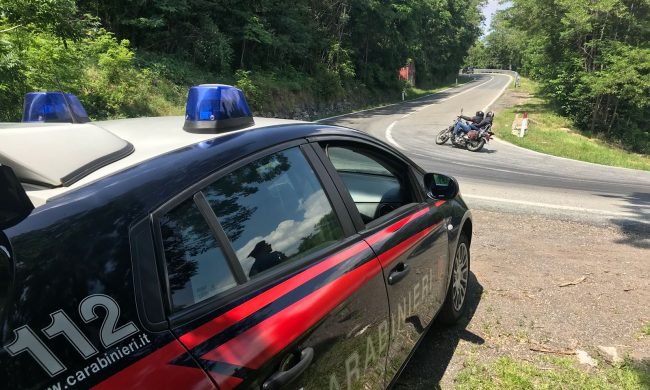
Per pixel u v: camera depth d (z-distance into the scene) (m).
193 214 1.48
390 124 23.34
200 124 1.90
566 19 25.72
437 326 3.51
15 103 7.92
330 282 1.80
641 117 26.12
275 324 1.51
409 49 47.06
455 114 28.91
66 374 1.08
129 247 1.29
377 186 2.71
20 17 7.10
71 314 1.13
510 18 29.78
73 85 10.10
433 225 2.86
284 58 29.45
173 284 1.34
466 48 77.56
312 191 2.01
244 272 1.56
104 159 1.54
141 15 20.25
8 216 1.20
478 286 4.23
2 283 1.12
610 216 7.12
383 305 2.13
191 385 1.21
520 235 5.89
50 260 1.17
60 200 1.31
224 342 1.35
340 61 35.25
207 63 22.16
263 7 25.61
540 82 31.88
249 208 1.68
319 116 28.48
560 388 2.81
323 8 34.25
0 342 1.05
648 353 3.20
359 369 1.93
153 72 17.47
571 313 3.74
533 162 13.59
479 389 2.78
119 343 1.17
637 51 23.81
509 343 3.29
